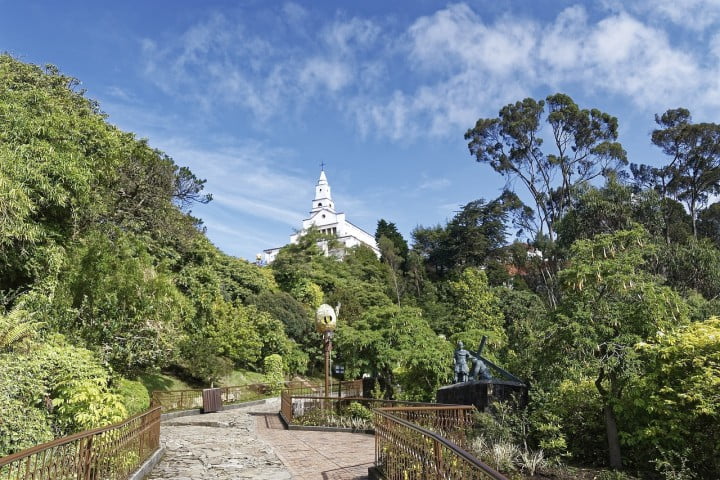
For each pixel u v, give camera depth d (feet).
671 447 24.13
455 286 118.73
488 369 39.86
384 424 22.63
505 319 113.29
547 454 26.66
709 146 128.26
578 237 106.63
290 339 125.80
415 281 201.05
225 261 128.47
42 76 61.98
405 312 66.49
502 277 173.68
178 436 41.68
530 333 32.07
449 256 201.77
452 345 62.28
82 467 16.90
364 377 68.49
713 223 144.97
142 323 42.86
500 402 30.89
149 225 82.38
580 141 147.02
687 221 143.95
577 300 28.07
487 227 196.85
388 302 163.32
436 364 54.44
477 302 111.55
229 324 99.66
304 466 28.14
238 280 127.65
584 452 27.27
